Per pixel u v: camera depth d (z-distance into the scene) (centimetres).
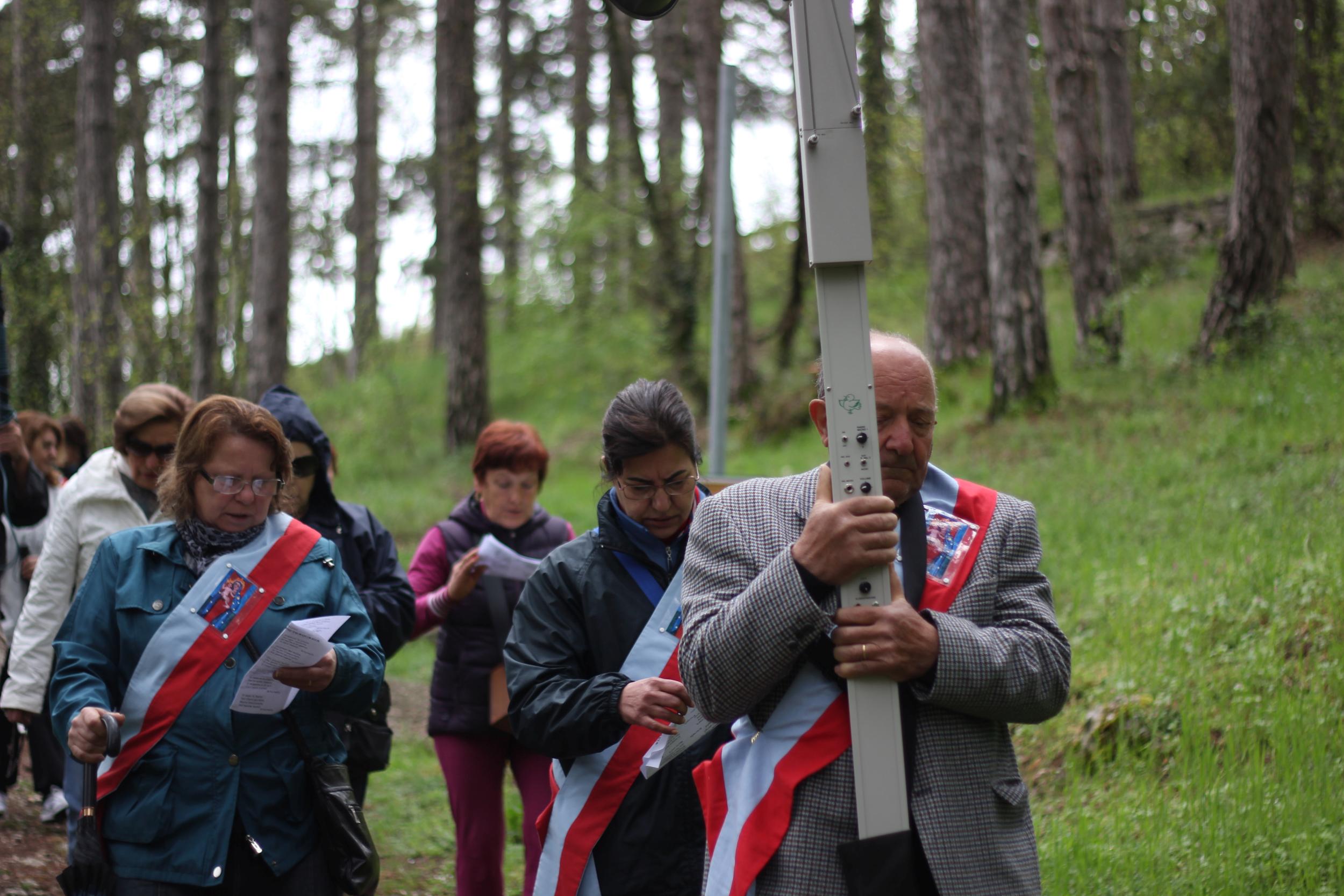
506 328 2589
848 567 202
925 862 209
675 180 1956
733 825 220
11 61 1867
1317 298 1146
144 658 273
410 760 712
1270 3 1132
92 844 260
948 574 222
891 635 202
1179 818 409
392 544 423
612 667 302
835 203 204
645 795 293
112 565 282
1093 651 592
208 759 272
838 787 213
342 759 298
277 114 1435
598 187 2369
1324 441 858
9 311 1364
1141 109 2388
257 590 282
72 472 684
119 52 2170
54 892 471
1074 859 388
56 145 1975
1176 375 1178
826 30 205
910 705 215
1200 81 2189
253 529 291
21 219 1555
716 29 2022
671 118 2380
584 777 296
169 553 282
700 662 212
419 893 513
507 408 2305
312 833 284
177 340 1412
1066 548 764
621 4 268
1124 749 490
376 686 291
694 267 1934
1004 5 1232
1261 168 1151
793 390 1753
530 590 314
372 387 2298
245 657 278
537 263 2467
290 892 279
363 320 2616
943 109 1530
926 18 1539
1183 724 475
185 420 290
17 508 543
